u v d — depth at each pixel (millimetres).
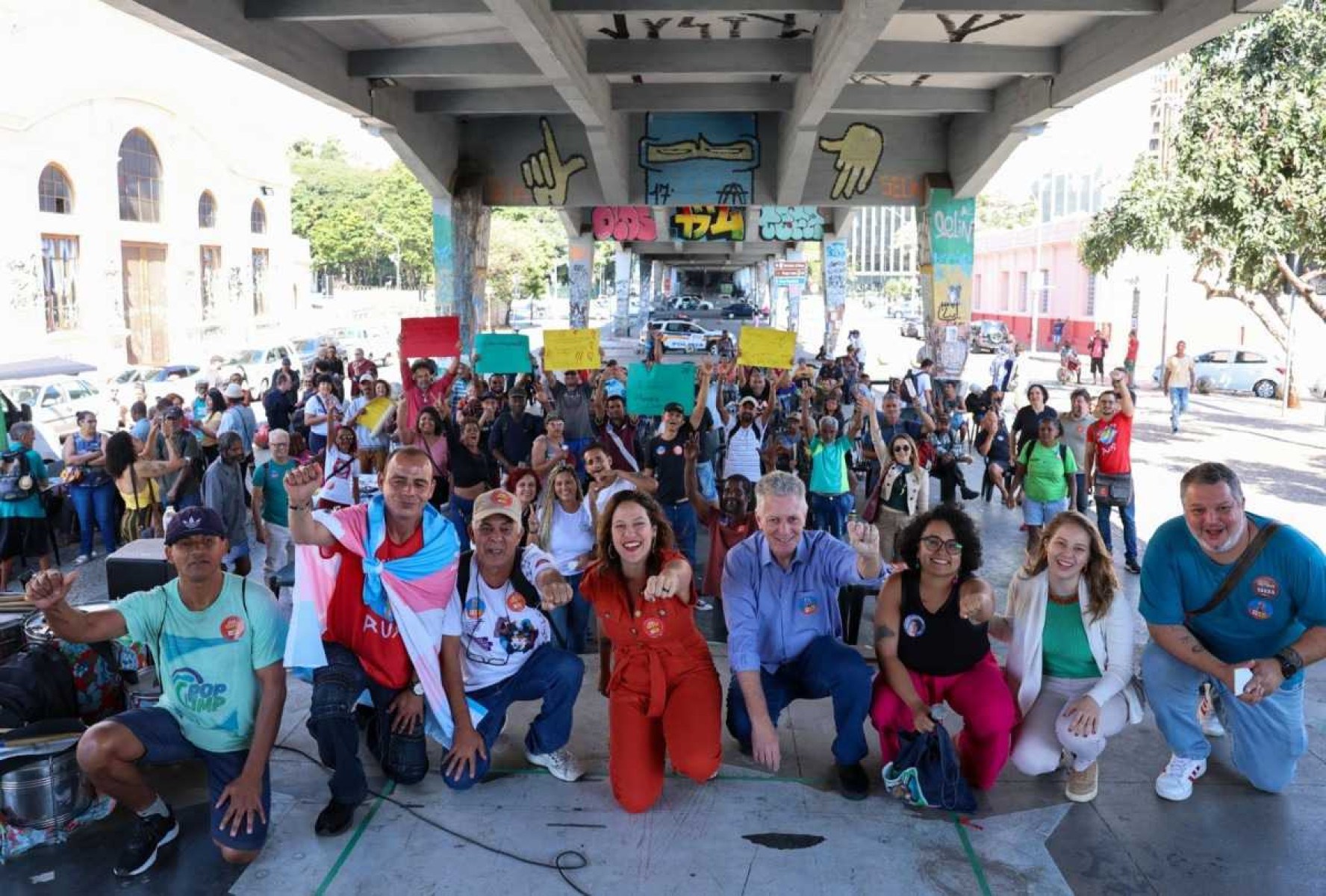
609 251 99312
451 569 5008
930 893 4430
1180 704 5176
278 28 14719
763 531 5285
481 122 23844
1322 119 18109
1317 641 4914
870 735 6125
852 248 141125
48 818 4742
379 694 5180
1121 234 23438
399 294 79438
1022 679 5309
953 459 11734
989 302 65562
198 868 4613
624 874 4574
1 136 29438
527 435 11586
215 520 4469
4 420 9570
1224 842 4844
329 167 90312
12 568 10547
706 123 24047
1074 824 5020
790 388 18359
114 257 34438
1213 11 12195
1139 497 14836
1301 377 31703
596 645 7934
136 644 5285
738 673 5211
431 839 4871
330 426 11375
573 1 13703
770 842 4840
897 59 17359
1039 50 17438
